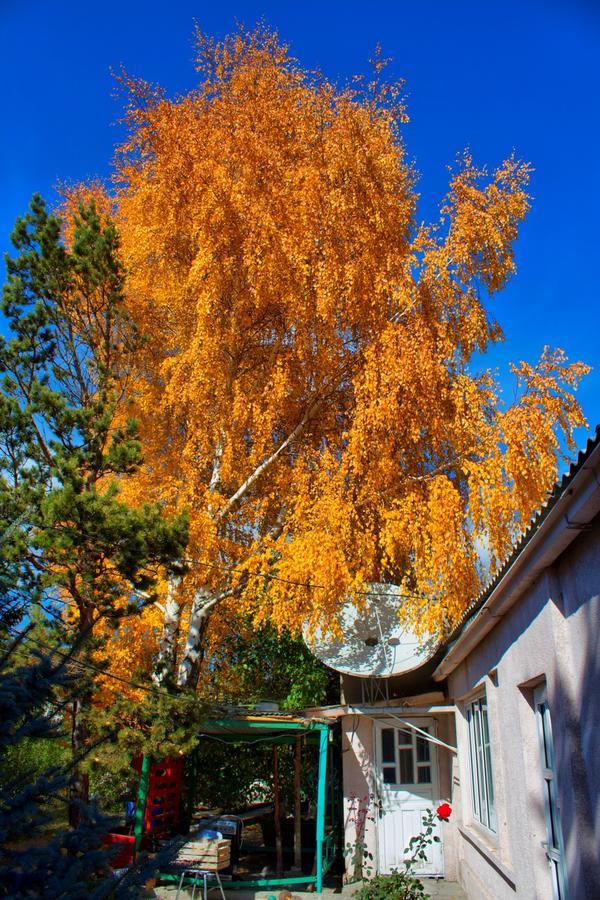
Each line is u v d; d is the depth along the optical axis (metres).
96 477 9.96
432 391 12.12
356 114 14.02
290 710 12.52
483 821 8.62
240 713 11.03
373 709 11.21
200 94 15.03
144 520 8.86
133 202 14.59
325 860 11.47
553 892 5.41
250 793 14.96
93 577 8.91
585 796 4.36
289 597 11.28
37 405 9.59
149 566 10.23
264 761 14.61
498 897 7.14
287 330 14.08
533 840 5.58
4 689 4.21
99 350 11.23
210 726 10.89
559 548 4.58
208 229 13.16
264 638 15.62
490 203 13.40
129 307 14.05
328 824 12.77
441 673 10.23
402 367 11.95
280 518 14.01
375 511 12.29
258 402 13.20
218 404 13.38
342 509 11.56
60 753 9.82
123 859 9.45
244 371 14.16
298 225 13.29
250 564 11.94
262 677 16.27
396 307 13.30
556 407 11.73
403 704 11.35
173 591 12.41
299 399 14.09
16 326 10.50
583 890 4.21
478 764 9.05
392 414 11.88
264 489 14.05
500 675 6.74
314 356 13.49
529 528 4.67
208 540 11.79
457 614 10.41
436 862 11.02
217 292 13.04
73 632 8.27
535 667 5.35
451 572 10.62
